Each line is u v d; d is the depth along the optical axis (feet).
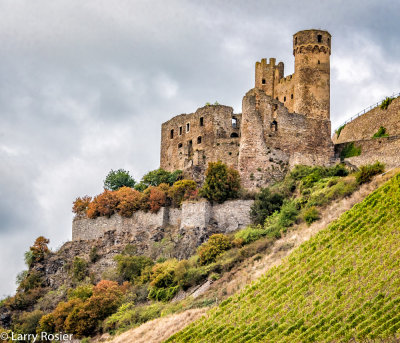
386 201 194.90
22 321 254.06
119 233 280.31
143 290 234.99
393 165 252.42
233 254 225.15
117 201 288.10
